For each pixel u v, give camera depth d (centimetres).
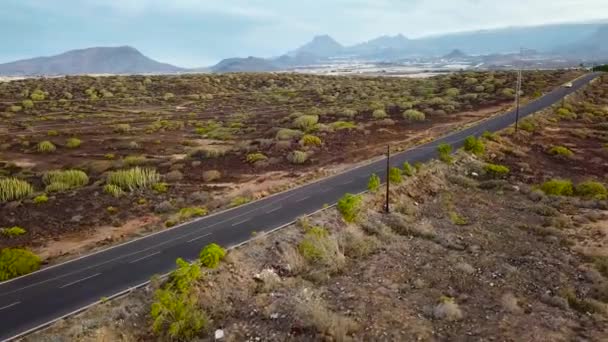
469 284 1855
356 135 5244
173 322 1500
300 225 2367
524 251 2222
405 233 2497
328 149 4631
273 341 1457
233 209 2767
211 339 1478
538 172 3841
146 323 1540
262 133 5928
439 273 1958
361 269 2020
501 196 3197
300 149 4566
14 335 1444
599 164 4122
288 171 3903
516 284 1845
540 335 1426
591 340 1397
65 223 2762
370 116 6625
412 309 1644
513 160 4153
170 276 1772
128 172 3644
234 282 1817
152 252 2122
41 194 3312
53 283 1831
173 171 3897
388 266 2044
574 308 1647
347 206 2450
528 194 3209
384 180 3291
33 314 1580
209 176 3741
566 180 3553
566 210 2866
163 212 2955
